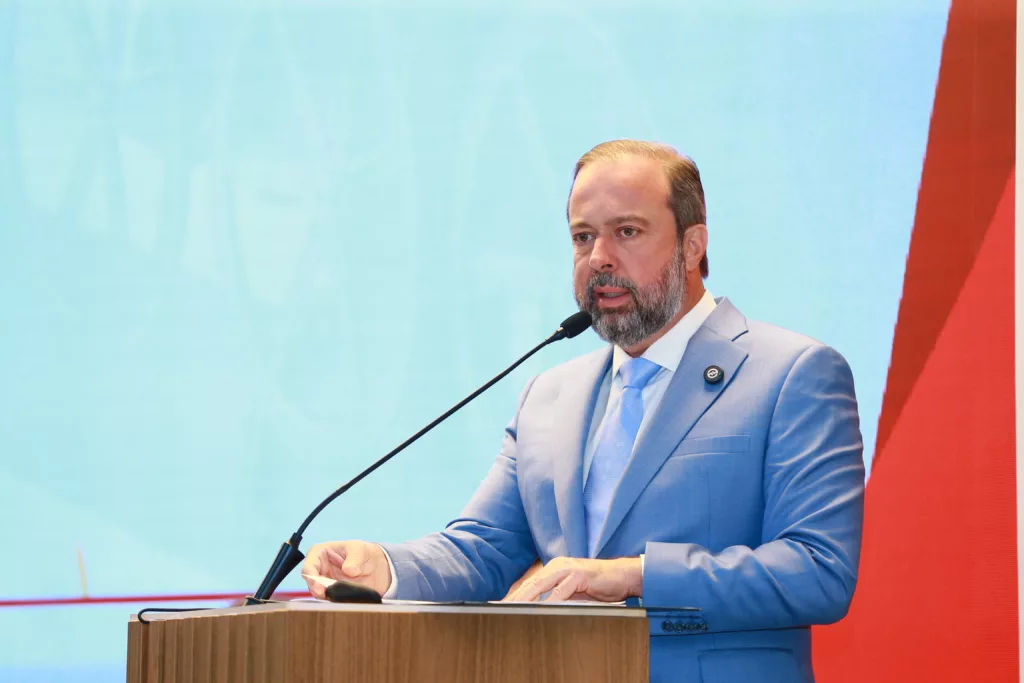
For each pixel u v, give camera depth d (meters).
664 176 7.36
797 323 11.24
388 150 11.56
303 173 11.49
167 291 11.34
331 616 4.35
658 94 11.51
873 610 10.90
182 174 11.40
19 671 10.86
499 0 11.64
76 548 11.05
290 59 11.56
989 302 10.91
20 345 11.19
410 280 11.47
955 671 10.68
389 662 4.34
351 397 11.35
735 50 11.49
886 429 11.04
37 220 11.29
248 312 11.36
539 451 7.59
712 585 6.04
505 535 7.75
